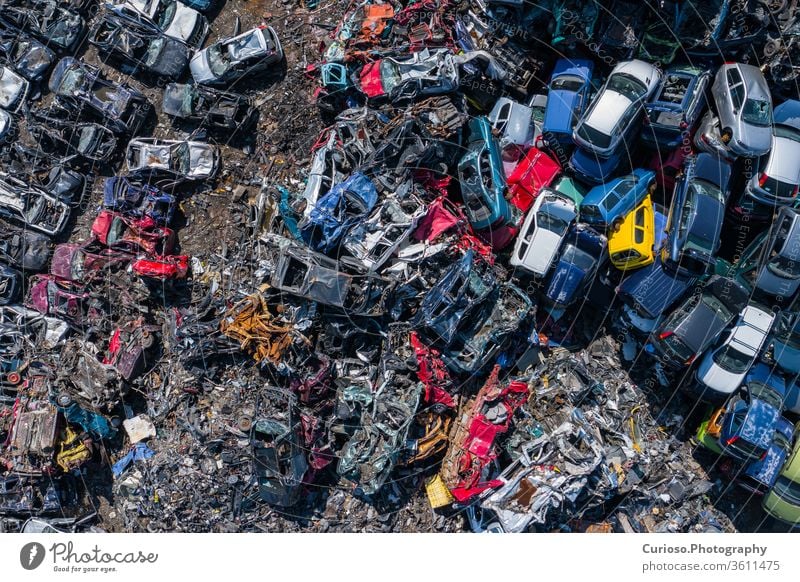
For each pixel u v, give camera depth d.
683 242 23.47
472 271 24.03
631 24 24.02
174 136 27.25
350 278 23.69
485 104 25.91
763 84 23.72
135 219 26.19
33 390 26.14
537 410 24.73
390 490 25.12
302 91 26.77
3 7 27.41
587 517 24.91
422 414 24.50
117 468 26.02
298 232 24.84
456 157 25.19
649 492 24.80
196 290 26.41
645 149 25.30
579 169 24.56
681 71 24.36
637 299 24.23
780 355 24.33
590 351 25.69
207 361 25.42
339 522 25.00
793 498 24.02
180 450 25.20
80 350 25.86
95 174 27.61
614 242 24.05
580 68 24.73
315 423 24.39
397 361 24.22
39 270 27.30
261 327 24.20
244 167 26.72
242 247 25.92
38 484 26.03
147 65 26.83
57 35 27.44
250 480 24.64
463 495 24.00
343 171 24.77
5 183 27.02
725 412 24.00
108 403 25.55
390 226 23.72
